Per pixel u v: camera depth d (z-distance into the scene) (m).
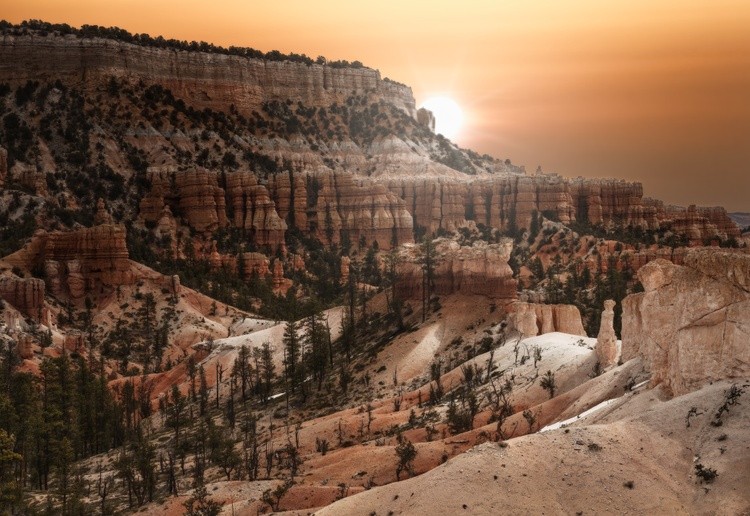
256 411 174.38
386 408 154.38
